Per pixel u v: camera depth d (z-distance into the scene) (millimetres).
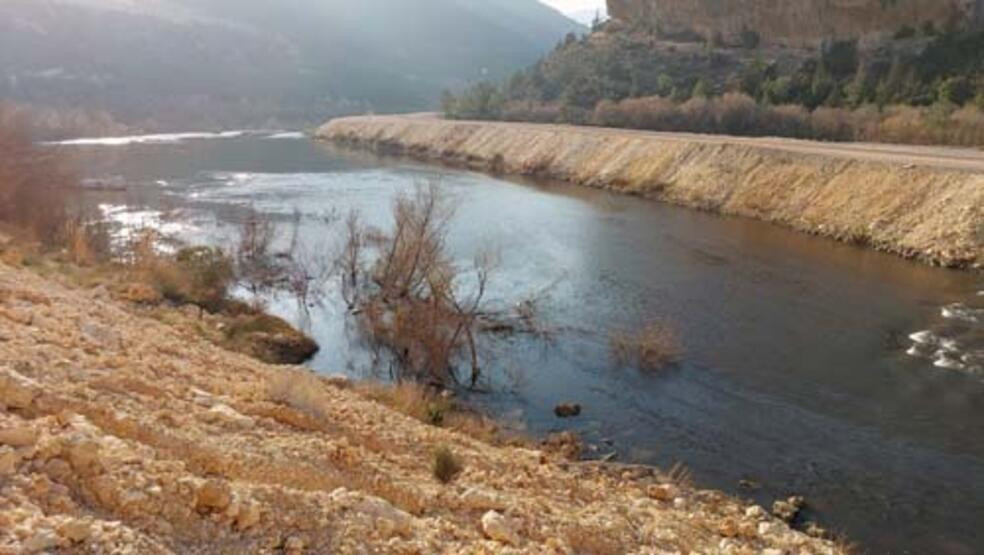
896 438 15297
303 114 143500
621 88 87688
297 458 8086
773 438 15305
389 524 6598
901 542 11594
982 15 80438
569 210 42156
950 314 22938
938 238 29656
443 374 18469
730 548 9109
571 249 32406
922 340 20781
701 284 26906
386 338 20609
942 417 16234
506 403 17047
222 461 7238
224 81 148125
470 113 94875
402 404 14750
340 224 36688
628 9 115875
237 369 13312
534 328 21938
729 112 64500
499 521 7586
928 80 66312
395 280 22516
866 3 90312
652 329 21453
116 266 24875
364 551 6027
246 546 5664
